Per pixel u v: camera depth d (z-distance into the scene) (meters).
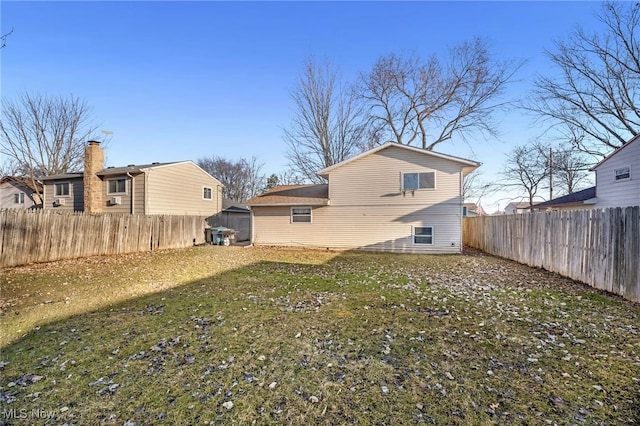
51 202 18.58
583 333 3.75
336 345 3.46
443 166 13.22
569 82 19.20
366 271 8.46
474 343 3.49
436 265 9.53
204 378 2.76
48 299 5.46
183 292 6.00
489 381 2.67
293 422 2.16
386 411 2.27
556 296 5.55
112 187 16.70
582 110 19.12
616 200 12.98
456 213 13.08
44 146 22.81
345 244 14.40
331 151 22.89
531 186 24.97
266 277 7.56
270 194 16.64
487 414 2.22
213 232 17.08
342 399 2.43
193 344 3.50
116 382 2.69
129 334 3.82
